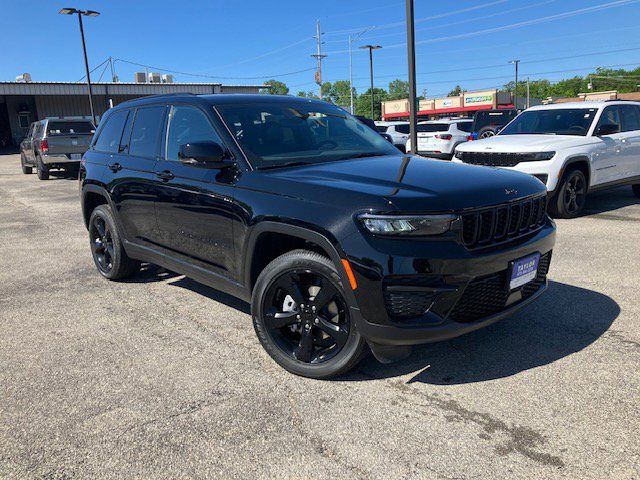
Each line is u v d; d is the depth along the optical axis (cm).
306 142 389
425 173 323
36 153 1717
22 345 379
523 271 309
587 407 277
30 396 305
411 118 1089
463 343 359
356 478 229
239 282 357
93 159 523
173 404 293
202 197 370
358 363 313
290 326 330
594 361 327
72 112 4219
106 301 473
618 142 845
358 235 277
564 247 605
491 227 296
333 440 256
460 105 6084
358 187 295
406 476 229
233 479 231
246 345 370
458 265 274
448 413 276
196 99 407
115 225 497
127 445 256
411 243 272
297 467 237
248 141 365
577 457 237
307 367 315
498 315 300
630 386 296
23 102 4109
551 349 345
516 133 913
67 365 345
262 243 336
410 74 1071
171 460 245
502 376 313
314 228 293
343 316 300
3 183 1659
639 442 246
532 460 236
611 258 553
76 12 2689
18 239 769
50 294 498
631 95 8706
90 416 282
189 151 337
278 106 418
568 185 773
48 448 256
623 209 857
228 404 291
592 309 411
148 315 434
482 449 246
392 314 276
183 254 409
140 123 467
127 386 314
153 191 423
